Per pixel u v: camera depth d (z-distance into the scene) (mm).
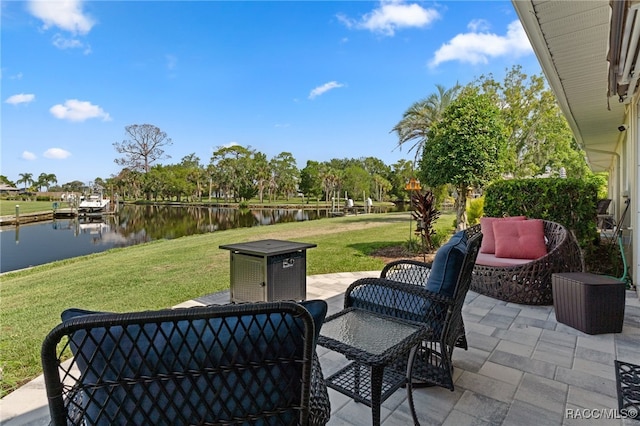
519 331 2873
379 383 1503
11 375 2285
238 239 9398
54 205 25797
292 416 1008
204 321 891
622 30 2078
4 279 6160
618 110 5289
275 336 943
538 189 5191
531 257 3971
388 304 2191
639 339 2688
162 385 903
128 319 843
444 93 11609
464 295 2141
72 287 4738
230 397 940
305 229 11656
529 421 1752
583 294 2807
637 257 3975
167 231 16891
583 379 2131
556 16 2592
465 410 1849
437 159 6922
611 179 11133
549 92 13133
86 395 904
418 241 7133
